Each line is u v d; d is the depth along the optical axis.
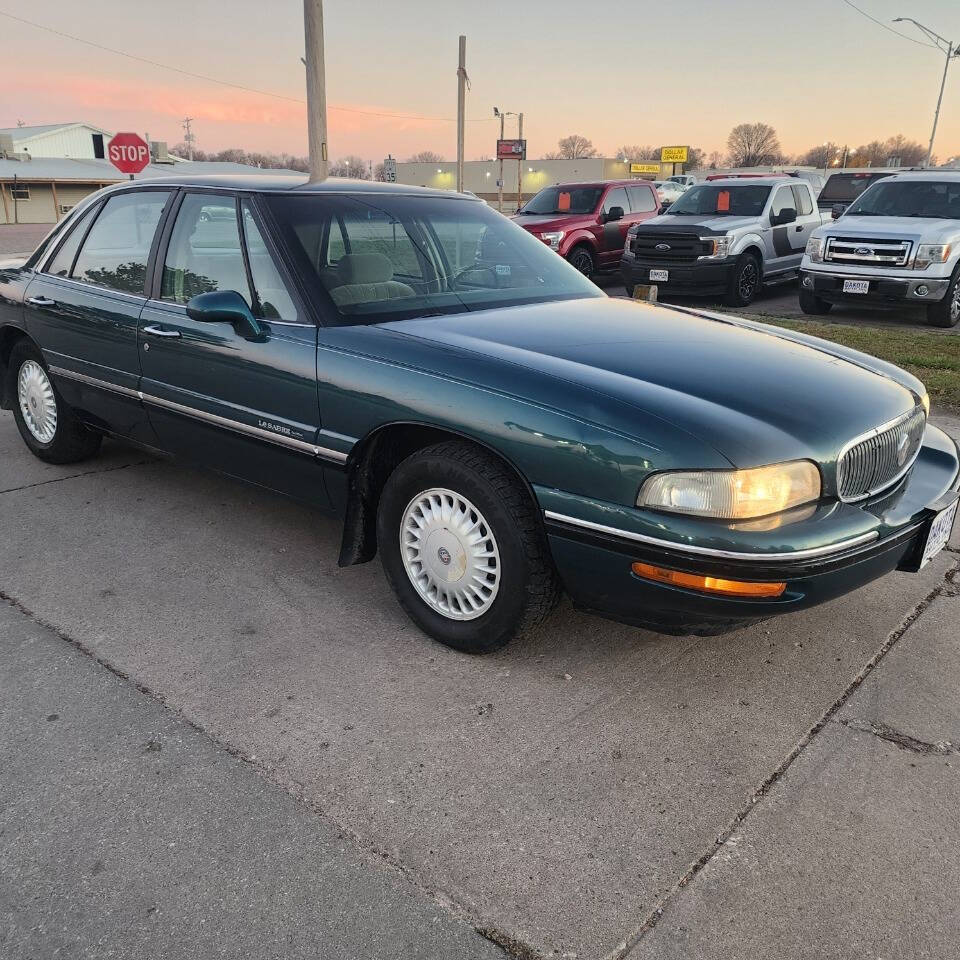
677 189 39.44
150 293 3.90
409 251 3.62
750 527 2.39
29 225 47.38
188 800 2.29
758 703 2.80
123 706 2.71
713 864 2.12
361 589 3.53
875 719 2.73
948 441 3.33
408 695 2.80
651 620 2.63
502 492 2.72
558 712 2.72
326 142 14.47
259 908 1.95
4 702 2.71
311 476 3.30
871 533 2.53
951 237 9.86
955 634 3.26
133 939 1.87
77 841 2.14
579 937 1.90
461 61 24.09
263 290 3.39
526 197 72.38
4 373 5.08
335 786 2.36
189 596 3.43
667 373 2.79
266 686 2.83
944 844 2.20
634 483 2.45
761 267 12.48
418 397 2.85
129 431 4.25
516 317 3.37
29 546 3.86
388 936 1.88
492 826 2.22
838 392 2.82
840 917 1.96
